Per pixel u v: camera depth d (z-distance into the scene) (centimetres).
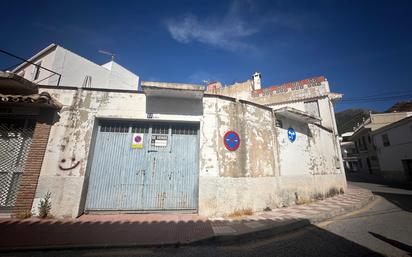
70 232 445
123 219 549
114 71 1328
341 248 397
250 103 759
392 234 479
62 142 598
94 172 616
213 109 691
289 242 433
